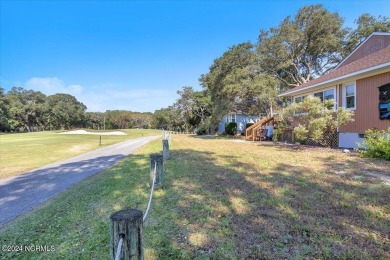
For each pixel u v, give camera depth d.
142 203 3.87
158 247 2.55
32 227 3.20
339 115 9.59
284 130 14.62
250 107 21.33
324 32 23.14
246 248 2.47
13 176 6.64
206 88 30.69
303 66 27.12
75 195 4.50
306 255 2.32
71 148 13.98
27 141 19.17
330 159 7.41
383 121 8.80
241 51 19.48
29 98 62.66
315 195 3.97
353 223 2.96
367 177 5.05
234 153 9.35
